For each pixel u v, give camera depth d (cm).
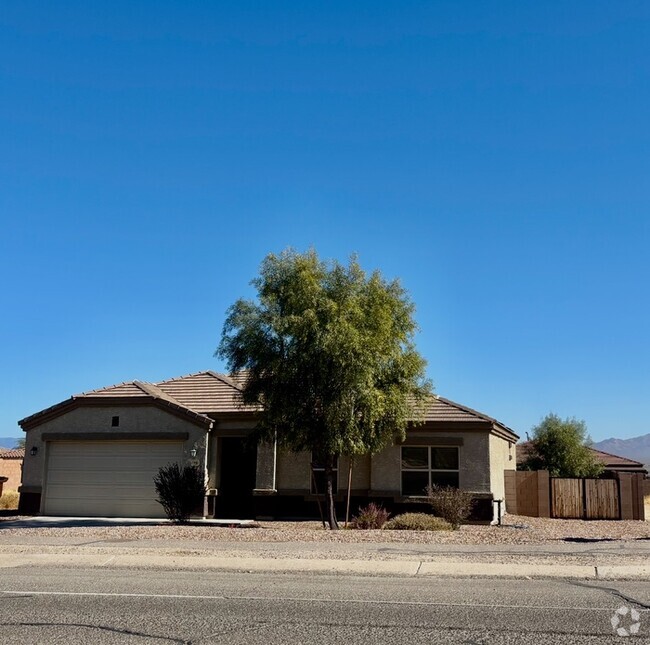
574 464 4112
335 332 2095
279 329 2152
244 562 1486
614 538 1973
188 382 2975
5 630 892
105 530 2069
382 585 1239
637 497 2908
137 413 2717
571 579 1309
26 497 2748
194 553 1611
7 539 1895
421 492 2622
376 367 2211
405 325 2322
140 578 1322
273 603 1062
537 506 2981
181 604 1055
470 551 1625
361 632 880
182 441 2683
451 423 2609
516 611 1002
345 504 2652
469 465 2606
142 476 2700
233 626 912
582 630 888
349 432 2172
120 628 902
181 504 2484
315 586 1224
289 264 2247
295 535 1925
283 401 2178
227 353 2261
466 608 1023
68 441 2759
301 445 2236
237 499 2753
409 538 1859
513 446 3400
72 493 2733
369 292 2248
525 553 1595
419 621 939
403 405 2333
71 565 1509
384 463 2645
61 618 959
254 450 2736
